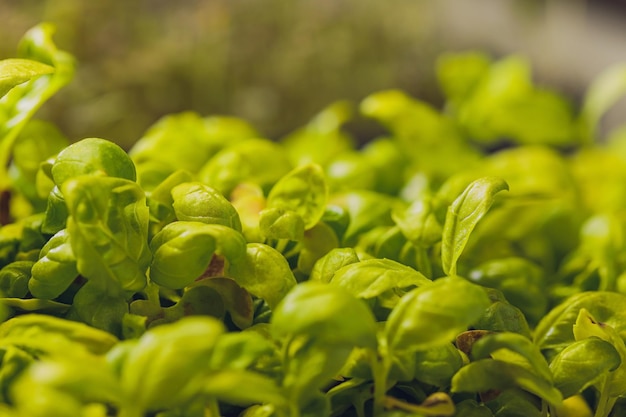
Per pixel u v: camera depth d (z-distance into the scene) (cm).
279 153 56
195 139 62
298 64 136
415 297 36
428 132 75
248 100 131
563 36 155
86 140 41
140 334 39
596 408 44
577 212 62
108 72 118
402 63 146
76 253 38
